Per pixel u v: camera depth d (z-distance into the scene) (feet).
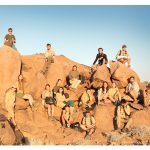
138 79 77.77
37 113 69.87
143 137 66.39
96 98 74.02
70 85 75.72
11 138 62.18
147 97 73.61
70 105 70.85
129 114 70.74
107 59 78.07
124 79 75.25
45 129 67.72
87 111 70.28
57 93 72.23
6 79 69.67
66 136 66.90
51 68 76.54
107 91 73.26
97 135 67.72
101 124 70.08
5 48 71.51
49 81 75.20
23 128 66.28
